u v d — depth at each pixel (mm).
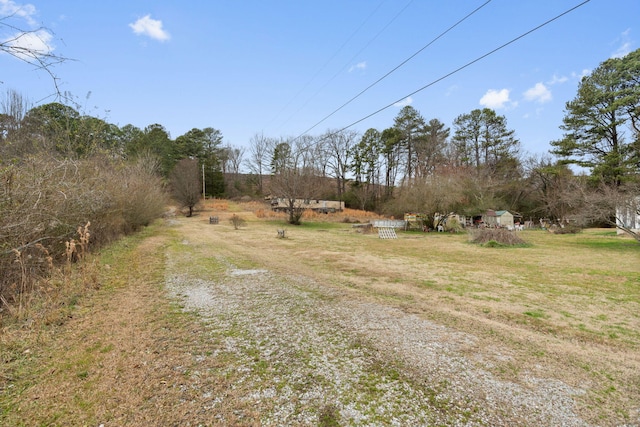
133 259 9766
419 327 4309
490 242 14281
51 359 3312
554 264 9609
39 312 4625
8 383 2846
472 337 3986
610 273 8203
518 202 37156
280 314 4824
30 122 9039
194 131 57250
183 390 2773
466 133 42938
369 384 2902
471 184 27312
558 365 3283
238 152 63812
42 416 2400
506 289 6512
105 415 2418
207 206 44969
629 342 3896
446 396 2719
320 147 50281
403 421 2387
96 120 10766
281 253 11750
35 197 5555
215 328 4246
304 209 31312
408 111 46125
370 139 50094
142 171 18578
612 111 23125
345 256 11047
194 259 10141
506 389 2828
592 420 2406
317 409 2531
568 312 5051
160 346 3660
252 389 2809
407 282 7090
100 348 3584
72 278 6547
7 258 5051
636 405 2604
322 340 3865
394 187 44188
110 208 11406
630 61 22422
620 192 13531
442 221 25000
